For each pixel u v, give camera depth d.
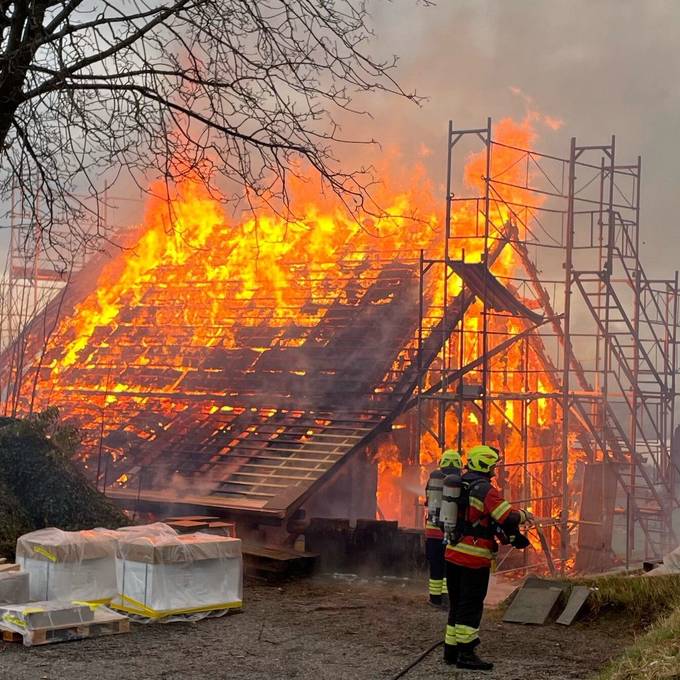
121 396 25.39
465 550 8.17
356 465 22.64
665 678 6.79
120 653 8.47
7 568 9.73
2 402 26.09
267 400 23.66
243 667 8.09
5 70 8.71
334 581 13.62
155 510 20.00
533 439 27.28
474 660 8.08
